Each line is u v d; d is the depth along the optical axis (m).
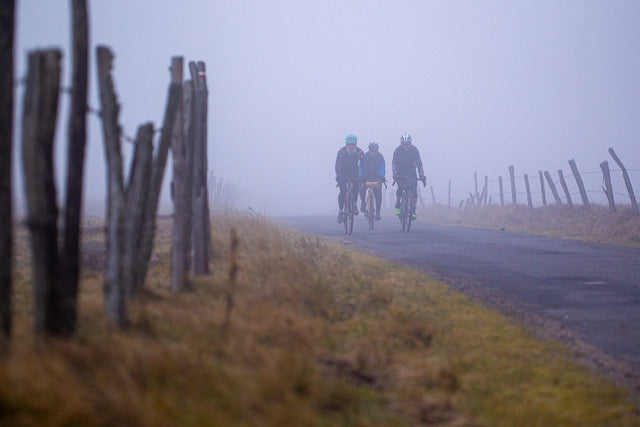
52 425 9.19
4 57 11.74
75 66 12.45
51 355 10.83
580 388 13.59
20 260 24.47
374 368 13.42
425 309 18.94
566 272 27.25
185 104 18.86
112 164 13.76
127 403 9.73
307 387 11.58
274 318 14.88
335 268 22.47
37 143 11.68
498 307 20.20
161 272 20.16
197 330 13.47
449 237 43.62
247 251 22.80
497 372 14.15
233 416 10.33
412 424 11.43
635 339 17.06
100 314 14.06
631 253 34.19
